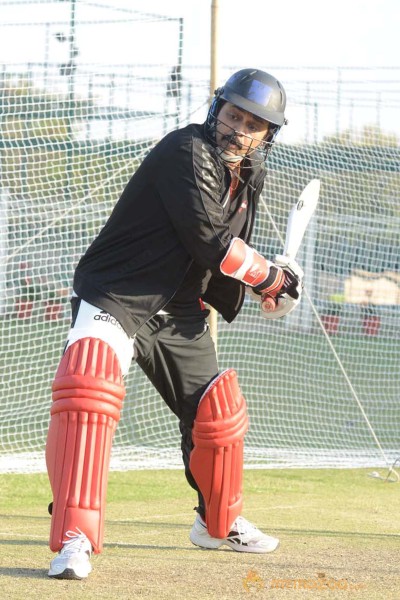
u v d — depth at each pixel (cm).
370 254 2166
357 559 588
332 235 2062
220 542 608
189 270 560
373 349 2125
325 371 1905
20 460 1044
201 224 524
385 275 2177
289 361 1955
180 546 624
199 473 584
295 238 585
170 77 1241
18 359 1491
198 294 574
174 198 524
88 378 510
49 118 1395
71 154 1414
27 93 1387
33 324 1580
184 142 527
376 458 1178
